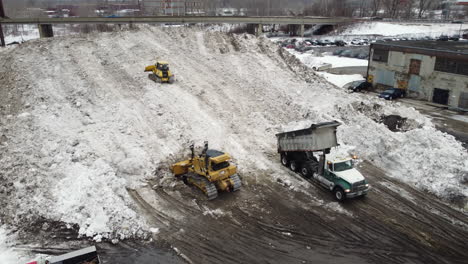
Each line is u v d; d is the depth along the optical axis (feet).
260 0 484.74
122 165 67.82
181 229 53.57
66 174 63.10
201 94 98.94
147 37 128.47
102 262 46.55
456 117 107.65
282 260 47.62
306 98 105.40
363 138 82.02
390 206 60.18
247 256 48.24
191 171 65.62
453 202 61.26
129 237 51.57
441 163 69.10
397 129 92.89
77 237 50.96
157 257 47.73
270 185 66.44
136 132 79.46
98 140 75.25
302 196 62.90
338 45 259.39
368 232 53.57
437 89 121.08
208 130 84.43
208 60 119.24
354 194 59.88
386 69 136.15
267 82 110.83
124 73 104.53
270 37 314.96
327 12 402.93
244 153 77.61
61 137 74.23
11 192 58.49
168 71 100.22
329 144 63.57
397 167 72.79
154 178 66.95
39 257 46.88
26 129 76.43
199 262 46.93
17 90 92.27
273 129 89.10
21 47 114.52
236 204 60.18
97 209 54.60
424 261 47.98
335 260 47.85
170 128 82.38
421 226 55.06
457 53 112.16
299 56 202.90
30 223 53.16
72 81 97.04
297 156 71.31
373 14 431.02
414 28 320.09
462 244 51.21
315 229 54.08
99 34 128.77
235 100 99.19
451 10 447.01
